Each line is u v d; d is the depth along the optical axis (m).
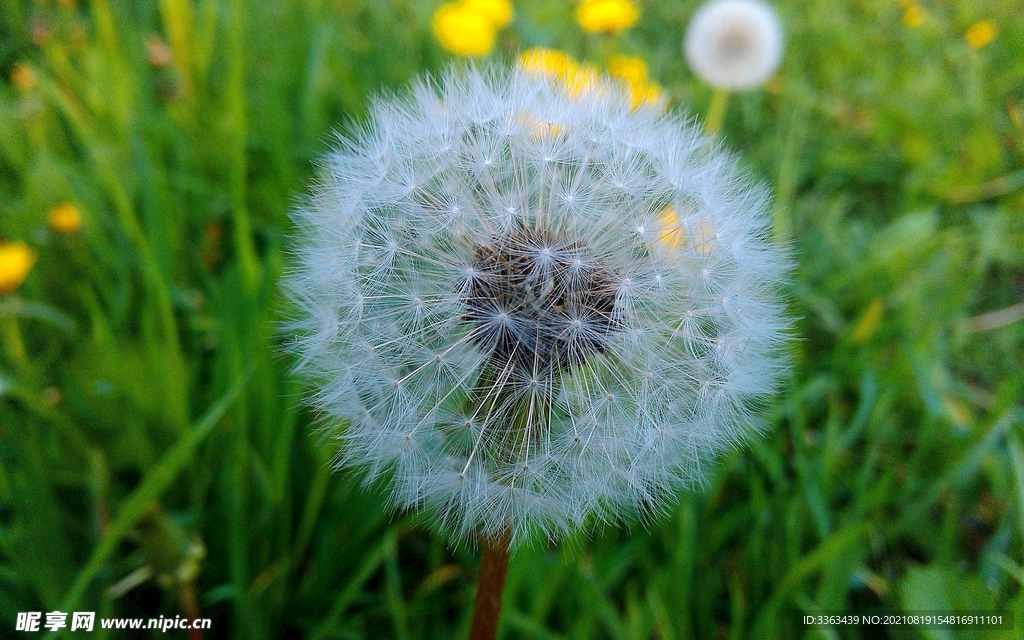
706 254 0.24
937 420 0.33
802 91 0.47
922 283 0.39
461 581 0.31
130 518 0.26
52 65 0.42
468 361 0.23
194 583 0.30
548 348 0.23
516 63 0.26
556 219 0.24
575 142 0.25
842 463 0.35
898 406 0.36
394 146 0.25
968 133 0.49
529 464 0.22
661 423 0.23
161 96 0.44
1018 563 0.31
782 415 0.34
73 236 0.35
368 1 0.51
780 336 0.25
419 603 0.30
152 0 0.48
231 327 0.31
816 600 0.29
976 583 0.29
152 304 0.32
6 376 0.31
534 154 0.24
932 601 0.29
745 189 0.26
